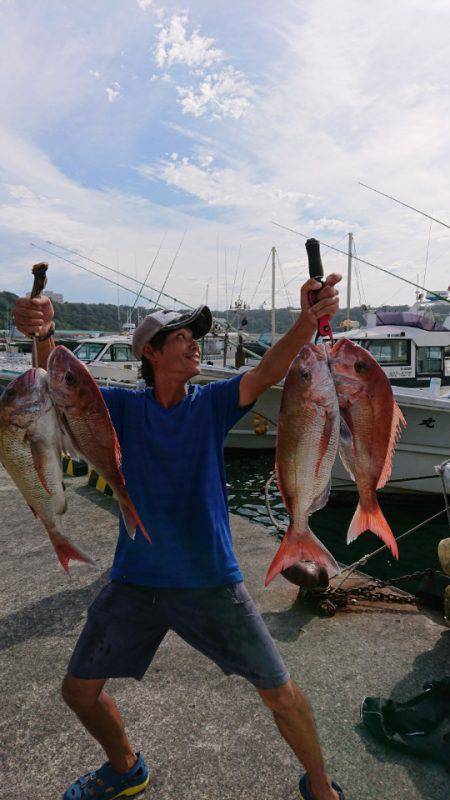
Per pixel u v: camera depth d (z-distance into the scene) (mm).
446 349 11938
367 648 3174
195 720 2609
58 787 2264
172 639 3318
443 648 3170
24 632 3438
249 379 1987
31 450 1862
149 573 1866
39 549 4746
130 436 1938
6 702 2793
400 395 7602
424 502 8289
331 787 1859
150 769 2312
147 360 2006
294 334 1944
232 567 1882
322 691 2793
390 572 6391
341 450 2119
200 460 1910
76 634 3404
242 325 13227
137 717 2637
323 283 1928
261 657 1791
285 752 2395
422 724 2447
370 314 13016
